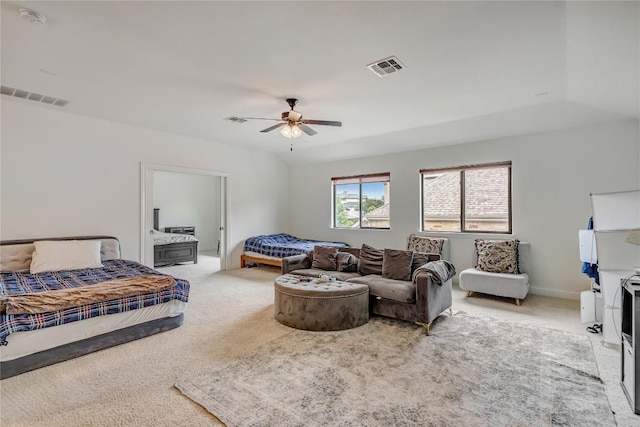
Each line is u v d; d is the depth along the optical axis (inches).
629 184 159.5
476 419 72.8
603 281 111.3
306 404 78.2
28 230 165.2
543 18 85.4
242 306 160.4
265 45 101.7
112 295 110.9
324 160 285.7
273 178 299.3
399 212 242.1
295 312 129.1
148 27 91.9
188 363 99.4
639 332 74.9
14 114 160.6
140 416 74.0
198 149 238.1
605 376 91.4
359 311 131.6
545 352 107.3
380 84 132.2
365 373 93.3
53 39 98.7
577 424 71.3
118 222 196.4
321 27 91.3
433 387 86.0
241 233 271.7
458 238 211.9
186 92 143.1
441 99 149.0
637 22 80.9
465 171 213.8
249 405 77.7
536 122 173.8
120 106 163.8
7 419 72.8
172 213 375.6
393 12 83.9
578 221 172.6
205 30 93.4
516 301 163.3
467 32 93.1
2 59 112.3
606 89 127.3
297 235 309.0
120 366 97.6
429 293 125.9
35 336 95.0
